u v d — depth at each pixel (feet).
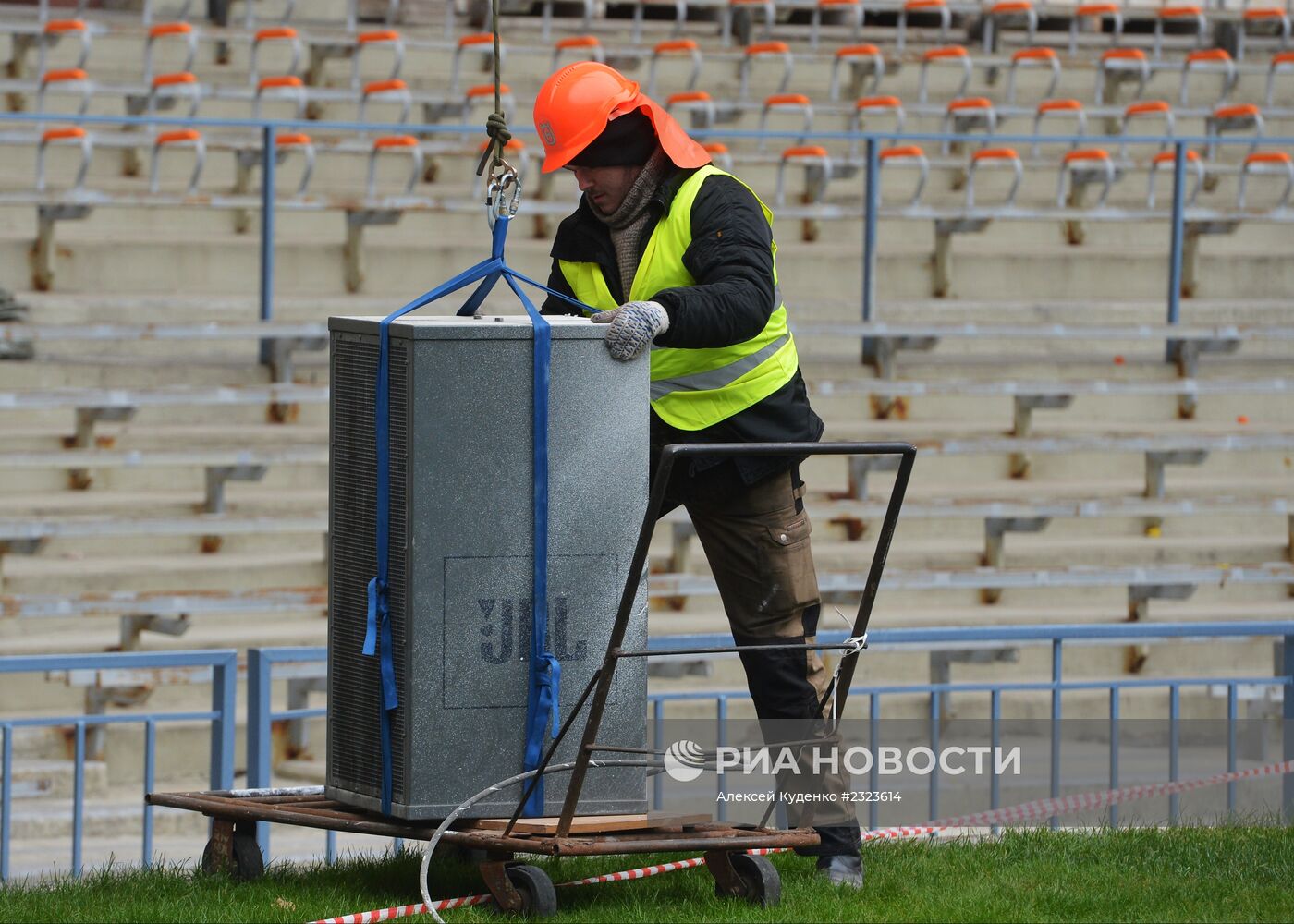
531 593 50.65
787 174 161.07
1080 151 153.07
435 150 140.46
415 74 164.96
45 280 127.54
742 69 167.12
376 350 51.01
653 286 53.88
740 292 50.88
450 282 52.65
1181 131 177.47
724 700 70.23
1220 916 53.98
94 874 60.23
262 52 159.12
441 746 50.37
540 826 51.01
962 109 163.94
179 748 99.35
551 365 50.42
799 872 57.67
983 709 112.98
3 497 110.42
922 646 111.24
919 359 135.13
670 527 122.83
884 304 140.67
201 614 104.83
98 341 122.52
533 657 50.65
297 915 51.39
